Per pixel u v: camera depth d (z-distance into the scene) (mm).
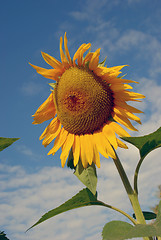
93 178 610
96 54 629
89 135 670
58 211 618
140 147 590
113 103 665
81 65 673
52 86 686
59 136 692
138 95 641
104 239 475
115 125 653
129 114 640
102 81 661
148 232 479
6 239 576
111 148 629
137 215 586
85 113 660
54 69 673
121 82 637
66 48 662
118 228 508
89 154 646
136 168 604
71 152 680
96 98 655
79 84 657
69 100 664
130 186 604
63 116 676
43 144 684
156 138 575
